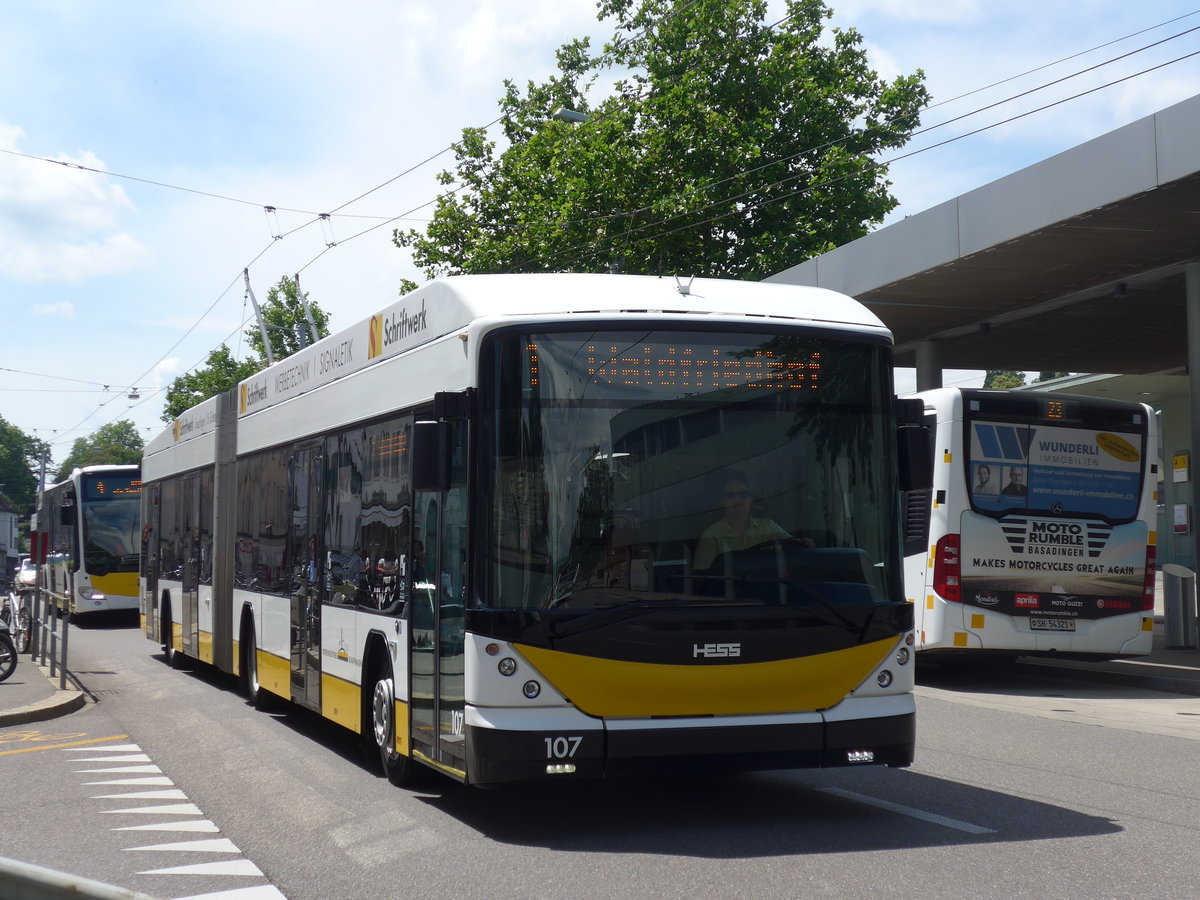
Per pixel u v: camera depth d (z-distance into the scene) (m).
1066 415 15.69
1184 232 17.80
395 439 9.15
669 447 7.38
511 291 7.81
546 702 7.05
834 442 7.65
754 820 7.64
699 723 7.15
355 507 10.10
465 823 7.78
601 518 7.21
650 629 7.14
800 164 39.94
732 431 7.48
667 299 7.74
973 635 15.25
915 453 7.83
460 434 7.70
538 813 8.05
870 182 39.00
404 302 9.23
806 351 7.71
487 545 7.18
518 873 6.44
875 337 7.86
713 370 7.52
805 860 6.52
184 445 18.31
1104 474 15.81
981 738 11.05
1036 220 17.58
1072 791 8.49
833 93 40.00
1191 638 19.33
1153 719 12.56
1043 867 6.30
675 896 5.86
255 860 7.01
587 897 5.90
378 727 9.36
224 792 9.23
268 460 13.29
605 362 7.40
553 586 7.11
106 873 6.76
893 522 7.71
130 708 14.68
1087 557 15.64
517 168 40.38
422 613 8.34
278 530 12.73
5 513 134.12
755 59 40.09
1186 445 36.12
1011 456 15.49
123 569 31.11
